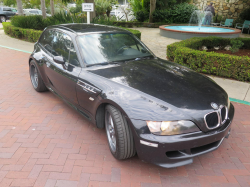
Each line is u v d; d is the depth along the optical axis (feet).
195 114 8.00
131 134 8.51
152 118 7.81
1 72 21.65
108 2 73.20
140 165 9.40
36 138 11.13
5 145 10.52
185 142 7.72
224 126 8.75
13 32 42.24
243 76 19.34
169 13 61.93
